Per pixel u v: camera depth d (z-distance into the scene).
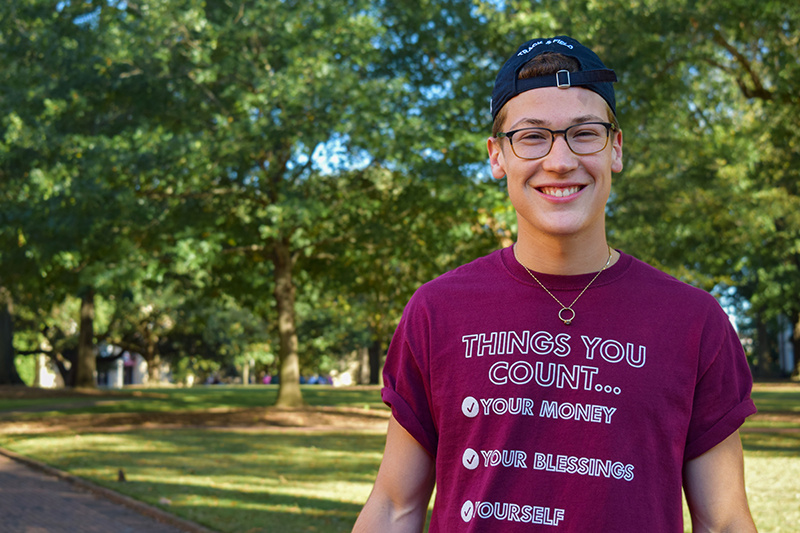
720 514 1.55
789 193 24.81
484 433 1.56
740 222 23.56
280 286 22.31
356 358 66.06
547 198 1.61
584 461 1.49
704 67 18.14
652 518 1.47
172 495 8.84
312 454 12.98
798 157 17.67
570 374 1.54
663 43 15.84
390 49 19.11
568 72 1.63
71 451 13.54
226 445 14.41
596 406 1.51
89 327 33.41
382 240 19.39
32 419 20.23
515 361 1.57
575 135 1.63
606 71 1.64
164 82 18.09
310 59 16.81
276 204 17.67
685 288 1.61
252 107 17.36
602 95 1.65
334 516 7.57
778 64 14.98
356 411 22.22
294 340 22.59
